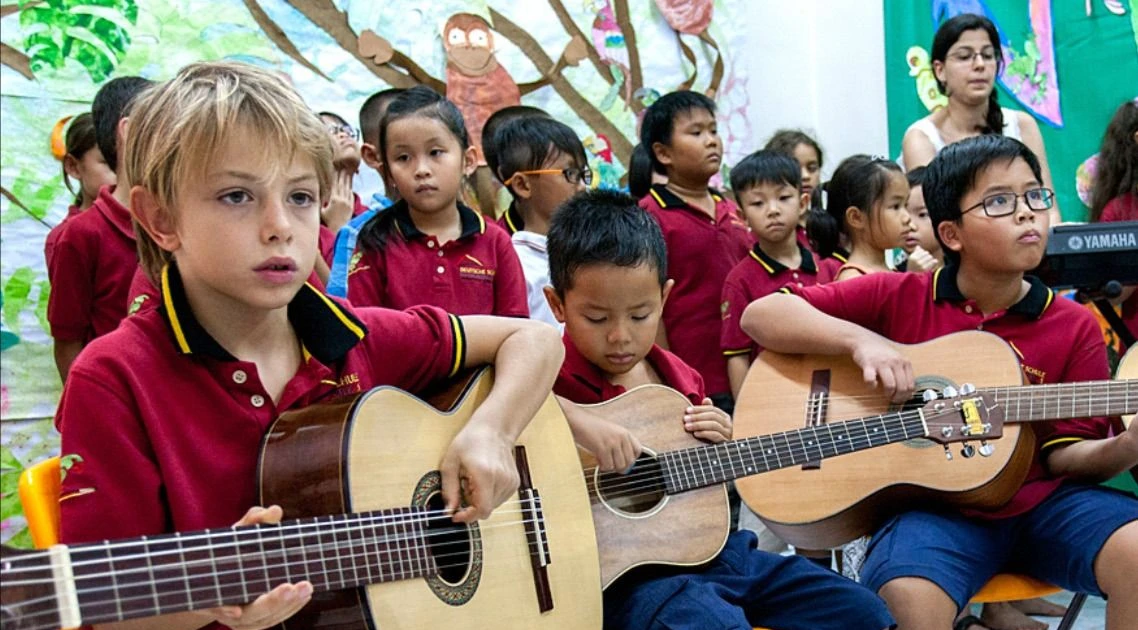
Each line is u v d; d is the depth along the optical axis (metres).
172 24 3.00
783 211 2.92
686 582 1.57
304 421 1.24
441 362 1.47
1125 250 2.06
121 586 0.95
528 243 2.65
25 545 2.78
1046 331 2.04
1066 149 4.08
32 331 2.81
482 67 3.56
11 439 2.76
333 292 2.22
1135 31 3.97
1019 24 4.12
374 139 2.97
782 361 2.12
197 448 1.18
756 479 2.00
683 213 3.09
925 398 1.87
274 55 3.17
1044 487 1.93
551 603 1.42
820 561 2.87
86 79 2.88
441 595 1.26
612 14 3.87
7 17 2.77
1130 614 1.74
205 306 1.22
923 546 1.81
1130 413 1.91
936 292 2.10
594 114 3.82
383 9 3.37
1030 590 1.89
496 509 1.40
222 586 1.03
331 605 1.18
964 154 2.04
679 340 3.03
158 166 1.15
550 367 1.51
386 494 1.24
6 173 2.76
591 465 1.66
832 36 4.53
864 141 4.48
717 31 4.17
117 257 2.30
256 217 1.16
